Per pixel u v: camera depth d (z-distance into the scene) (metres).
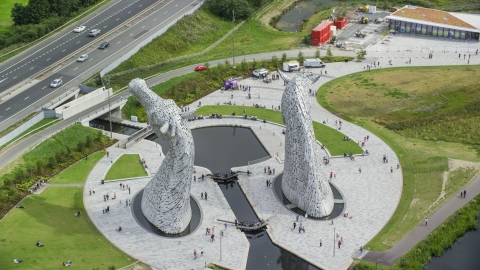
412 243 149.62
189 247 149.38
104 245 148.25
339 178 179.25
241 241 152.00
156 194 154.12
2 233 147.50
